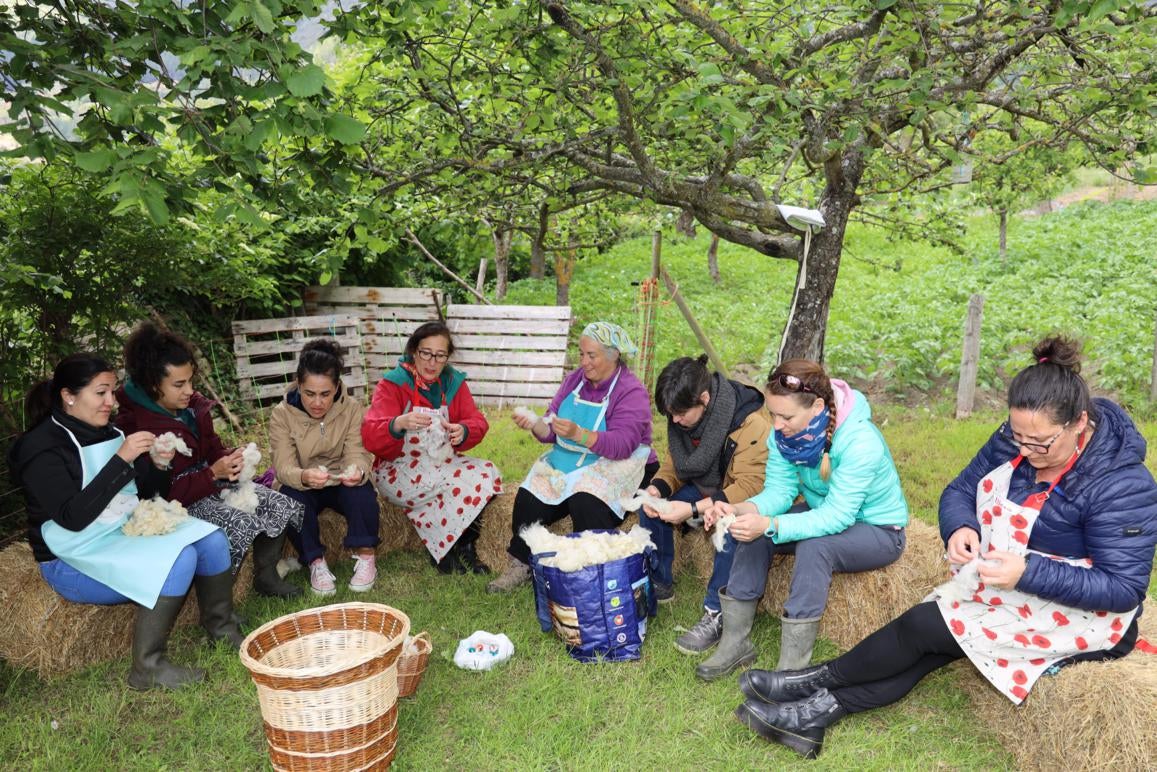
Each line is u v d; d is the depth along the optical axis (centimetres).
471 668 347
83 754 297
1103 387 763
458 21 404
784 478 346
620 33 384
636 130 468
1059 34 399
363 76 452
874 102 408
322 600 412
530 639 374
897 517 339
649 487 398
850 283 1284
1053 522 266
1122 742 248
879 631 298
